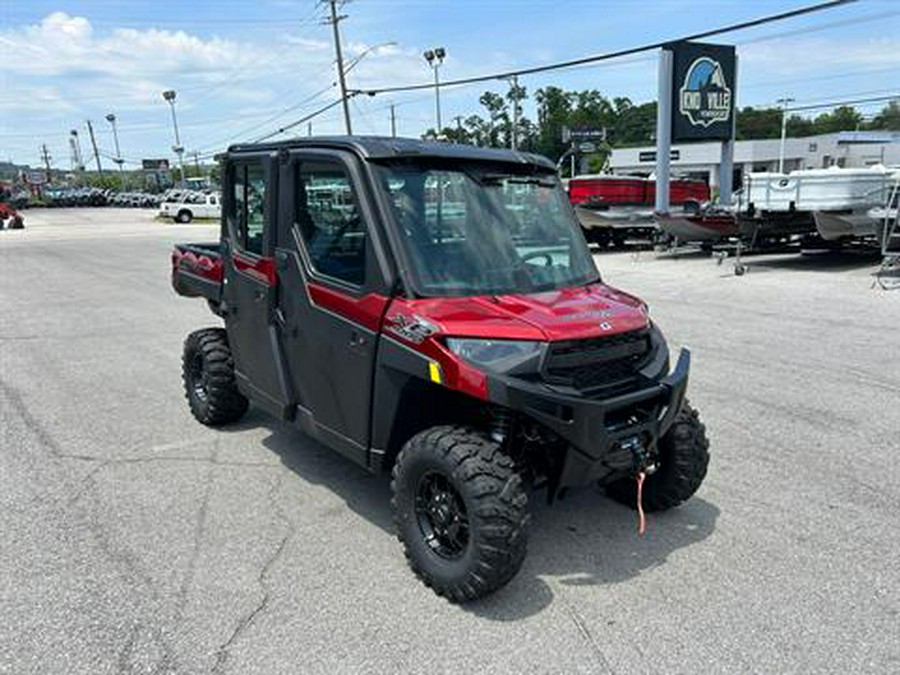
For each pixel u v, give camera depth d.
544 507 4.54
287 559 3.95
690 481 4.23
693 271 15.72
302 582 3.71
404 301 3.64
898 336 8.96
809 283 13.41
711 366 7.71
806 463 5.16
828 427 5.87
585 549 4.02
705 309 11.05
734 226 17.20
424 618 3.41
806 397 6.64
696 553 3.97
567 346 3.41
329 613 3.45
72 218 55.06
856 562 3.86
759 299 11.84
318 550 4.04
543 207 4.38
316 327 4.19
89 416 6.44
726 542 4.09
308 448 5.61
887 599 3.52
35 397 7.03
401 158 3.90
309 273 4.22
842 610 3.43
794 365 7.71
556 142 84.38
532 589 3.63
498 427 3.55
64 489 4.88
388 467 3.97
